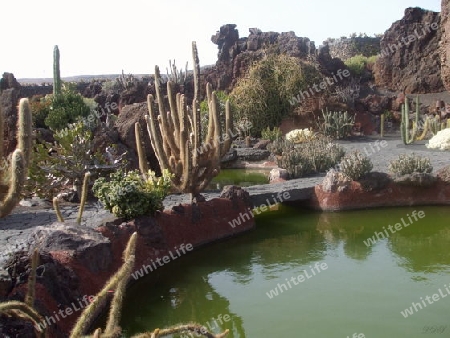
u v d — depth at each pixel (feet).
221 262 28.96
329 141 58.85
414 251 30.14
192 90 98.78
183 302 23.70
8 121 41.57
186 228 30.63
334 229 34.99
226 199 34.45
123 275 12.10
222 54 101.91
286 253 30.25
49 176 35.45
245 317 21.76
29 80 264.93
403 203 39.88
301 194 39.55
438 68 100.68
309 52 99.19
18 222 29.22
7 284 16.89
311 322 21.02
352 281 25.57
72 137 35.99
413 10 104.01
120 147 42.52
